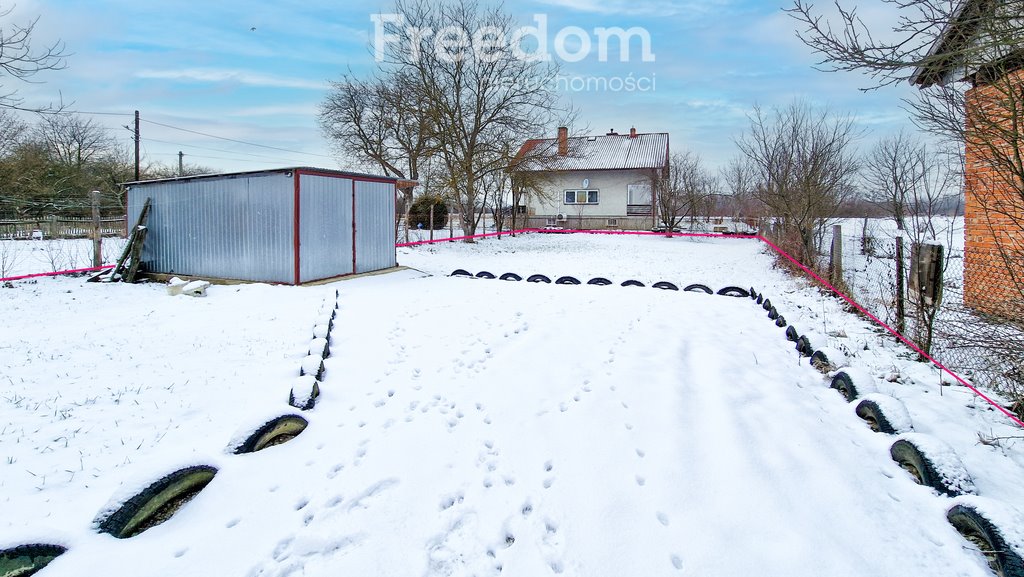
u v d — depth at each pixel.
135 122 30.72
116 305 8.08
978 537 2.39
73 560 2.26
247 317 7.20
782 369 4.85
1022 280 4.00
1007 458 3.14
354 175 11.06
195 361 5.26
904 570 2.22
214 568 2.27
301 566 2.29
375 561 2.32
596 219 30.80
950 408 3.93
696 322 6.73
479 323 6.55
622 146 32.38
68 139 33.94
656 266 14.47
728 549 2.36
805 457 3.14
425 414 3.84
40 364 5.11
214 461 3.01
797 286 10.23
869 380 4.03
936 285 5.08
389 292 9.22
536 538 2.47
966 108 3.46
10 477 3.03
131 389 4.47
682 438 3.39
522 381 4.44
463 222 22.75
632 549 2.38
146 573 2.22
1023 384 4.11
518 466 3.11
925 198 7.09
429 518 2.64
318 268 10.21
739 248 20.03
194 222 10.76
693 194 27.67
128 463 3.22
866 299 7.91
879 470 3.01
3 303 7.88
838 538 2.42
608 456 3.19
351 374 4.73
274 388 4.51
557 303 7.86
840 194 12.91
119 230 19.75
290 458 3.21
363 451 3.30
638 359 5.02
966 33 3.15
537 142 23.78
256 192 10.02
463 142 22.05
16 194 23.00
